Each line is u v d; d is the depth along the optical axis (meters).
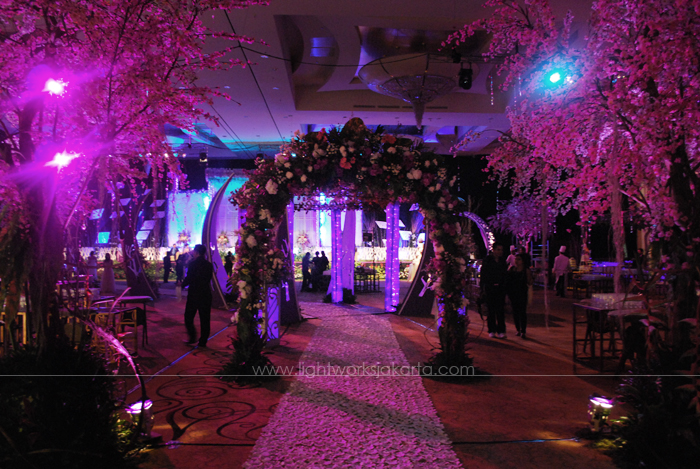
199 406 4.50
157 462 3.32
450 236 5.91
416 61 11.37
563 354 6.77
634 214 3.71
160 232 24.23
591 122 3.67
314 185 6.20
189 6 3.08
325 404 4.53
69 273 3.27
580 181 3.78
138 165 4.00
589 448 3.58
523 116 4.40
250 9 8.84
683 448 3.17
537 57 4.11
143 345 7.14
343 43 11.70
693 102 2.95
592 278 13.50
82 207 3.50
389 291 11.30
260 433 3.85
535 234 17.00
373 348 7.07
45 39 2.95
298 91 15.89
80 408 3.00
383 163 5.92
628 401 3.58
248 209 5.99
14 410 2.84
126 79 3.00
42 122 3.04
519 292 8.05
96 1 2.92
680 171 3.26
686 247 3.20
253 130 19.09
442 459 3.36
